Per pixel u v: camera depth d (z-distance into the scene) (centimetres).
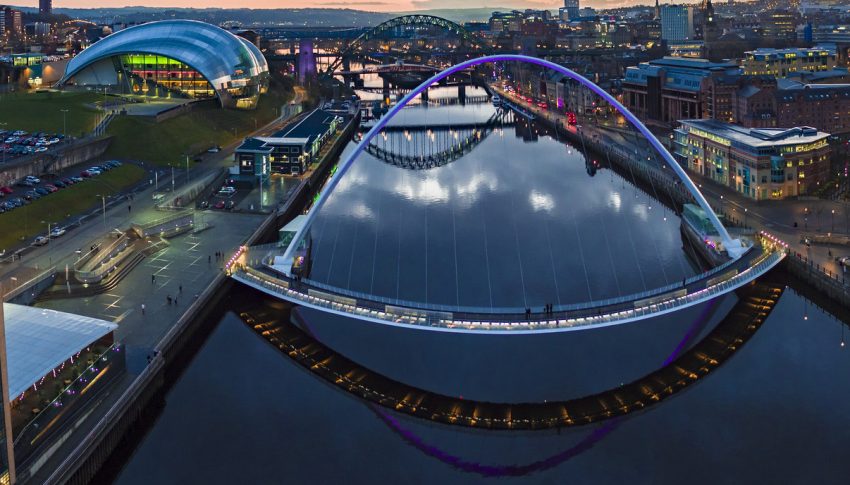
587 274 12669
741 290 11562
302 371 9144
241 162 18500
